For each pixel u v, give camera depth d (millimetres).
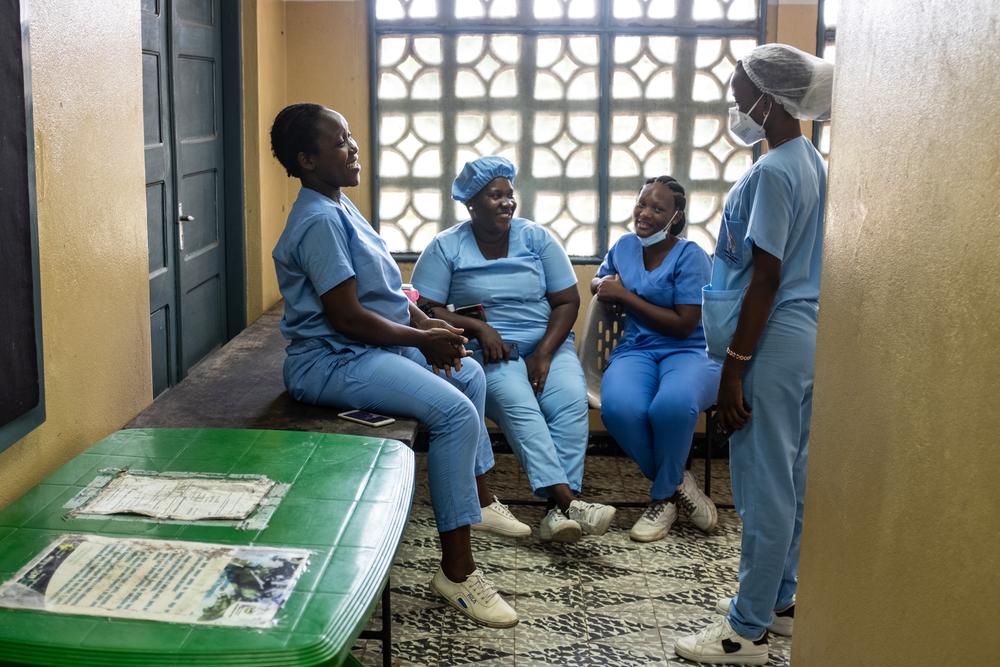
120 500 1863
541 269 3988
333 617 1462
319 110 2805
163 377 3336
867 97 1887
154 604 1484
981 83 1325
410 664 2842
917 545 1498
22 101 1921
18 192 1913
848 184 2002
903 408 1598
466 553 3051
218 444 2184
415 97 4496
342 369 2760
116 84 2523
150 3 3133
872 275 1802
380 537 1730
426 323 3051
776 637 3061
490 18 4418
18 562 1613
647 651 2945
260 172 4012
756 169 2656
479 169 3789
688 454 3752
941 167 1470
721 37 4402
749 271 2746
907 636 1528
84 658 1360
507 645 2957
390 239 4629
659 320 3850
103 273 2455
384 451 2152
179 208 3416
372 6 4391
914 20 1622
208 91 3758
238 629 1422
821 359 2162
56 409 2197
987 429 1254
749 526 2779
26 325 1962
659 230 3834
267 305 4168
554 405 3781
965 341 1344
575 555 3598
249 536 1718
